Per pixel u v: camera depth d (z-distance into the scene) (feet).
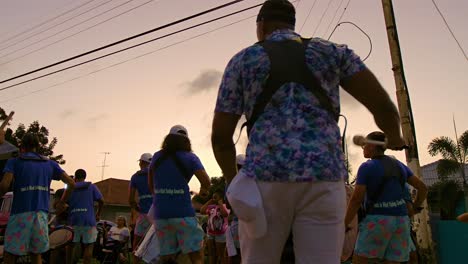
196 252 16.55
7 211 31.07
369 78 6.30
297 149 5.78
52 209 36.99
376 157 14.66
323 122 6.01
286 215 5.89
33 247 16.56
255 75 6.19
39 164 17.10
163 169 16.75
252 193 5.81
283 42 6.37
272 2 6.91
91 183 26.40
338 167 5.93
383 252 14.48
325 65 6.23
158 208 16.60
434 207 78.69
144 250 17.52
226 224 29.50
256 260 6.01
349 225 12.48
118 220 37.11
